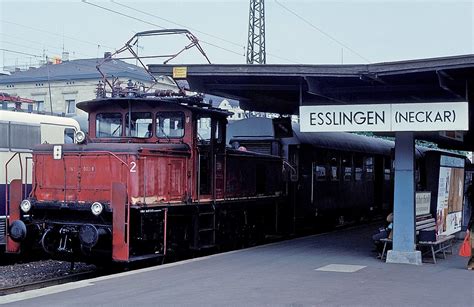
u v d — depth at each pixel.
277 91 15.43
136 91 14.87
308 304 8.59
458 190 16.73
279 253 14.44
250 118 20.20
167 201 13.45
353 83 13.41
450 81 12.41
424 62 11.37
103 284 10.22
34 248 13.46
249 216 17.30
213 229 15.05
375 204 27.17
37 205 13.32
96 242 12.08
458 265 12.69
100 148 12.92
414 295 9.29
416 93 13.62
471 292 9.56
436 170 14.62
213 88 14.91
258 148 19.91
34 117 16.80
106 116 14.88
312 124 13.36
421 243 13.09
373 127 12.95
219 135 15.59
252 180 17.20
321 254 14.30
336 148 22.03
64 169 13.32
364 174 25.41
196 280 10.60
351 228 22.48
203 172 14.84
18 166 16.08
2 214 15.43
